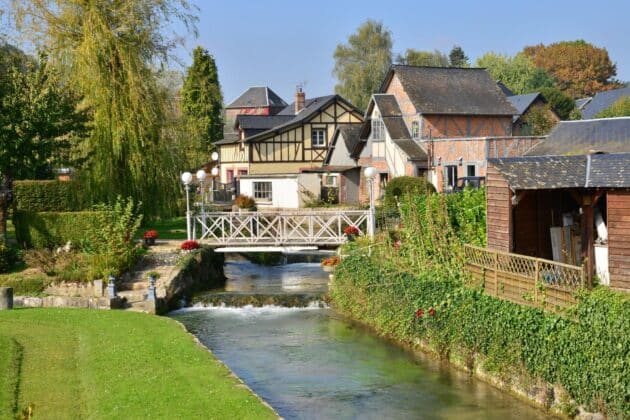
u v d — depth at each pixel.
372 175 28.78
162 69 32.59
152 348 17.41
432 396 15.84
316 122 53.81
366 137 47.44
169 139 33.44
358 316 22.91
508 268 16.70
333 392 16.28
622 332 13.04
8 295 22.30
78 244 28.12
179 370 15.62
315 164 54.06
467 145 38.56
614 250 16.52
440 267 19.64
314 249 29.70
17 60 31.48
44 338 18.33
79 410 13.33
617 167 16.94
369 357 18.89
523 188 17.42
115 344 17.77
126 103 30.48
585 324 13.94
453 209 22.22
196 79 67.31
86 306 23.34
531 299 15.64
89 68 29.75
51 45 30.45
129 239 27.41
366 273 22.97
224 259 34.81
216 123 67.94
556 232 19.61
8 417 12.77
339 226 29.59
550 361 14.59
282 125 54.56
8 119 26.81
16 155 27.48
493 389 16.14
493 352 16.38
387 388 16.45
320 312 24.28
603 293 14.40
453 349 17.88
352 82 76.19
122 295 24.08
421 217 21.88
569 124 29.08
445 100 44.66
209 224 37.69
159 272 26.61
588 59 94.25
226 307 25.31
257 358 19.06
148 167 31.27
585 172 17.53
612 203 16.62
